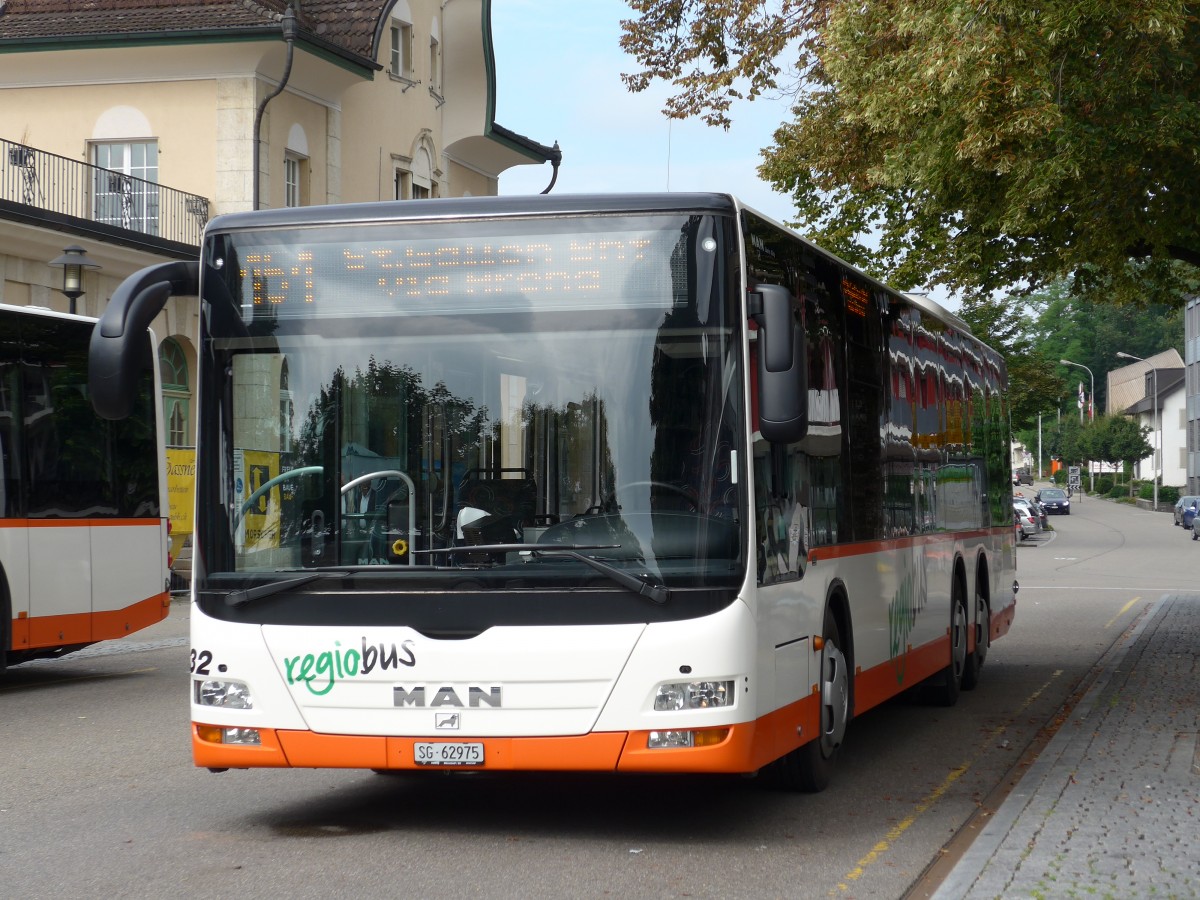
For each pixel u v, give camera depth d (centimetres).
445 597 753
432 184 3975
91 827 825
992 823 797
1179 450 13850
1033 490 11319
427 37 3931
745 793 936
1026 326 5581
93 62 3203
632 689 738
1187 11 1281
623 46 2191
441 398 775
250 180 3172
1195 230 1530
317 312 792
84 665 1780
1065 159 1291
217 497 786
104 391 743
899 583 1134
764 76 2158
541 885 691
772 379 736
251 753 767
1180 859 705
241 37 3095
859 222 2262
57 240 2589
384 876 708
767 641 778
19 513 1497
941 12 1315
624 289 773
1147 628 2153
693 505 753
